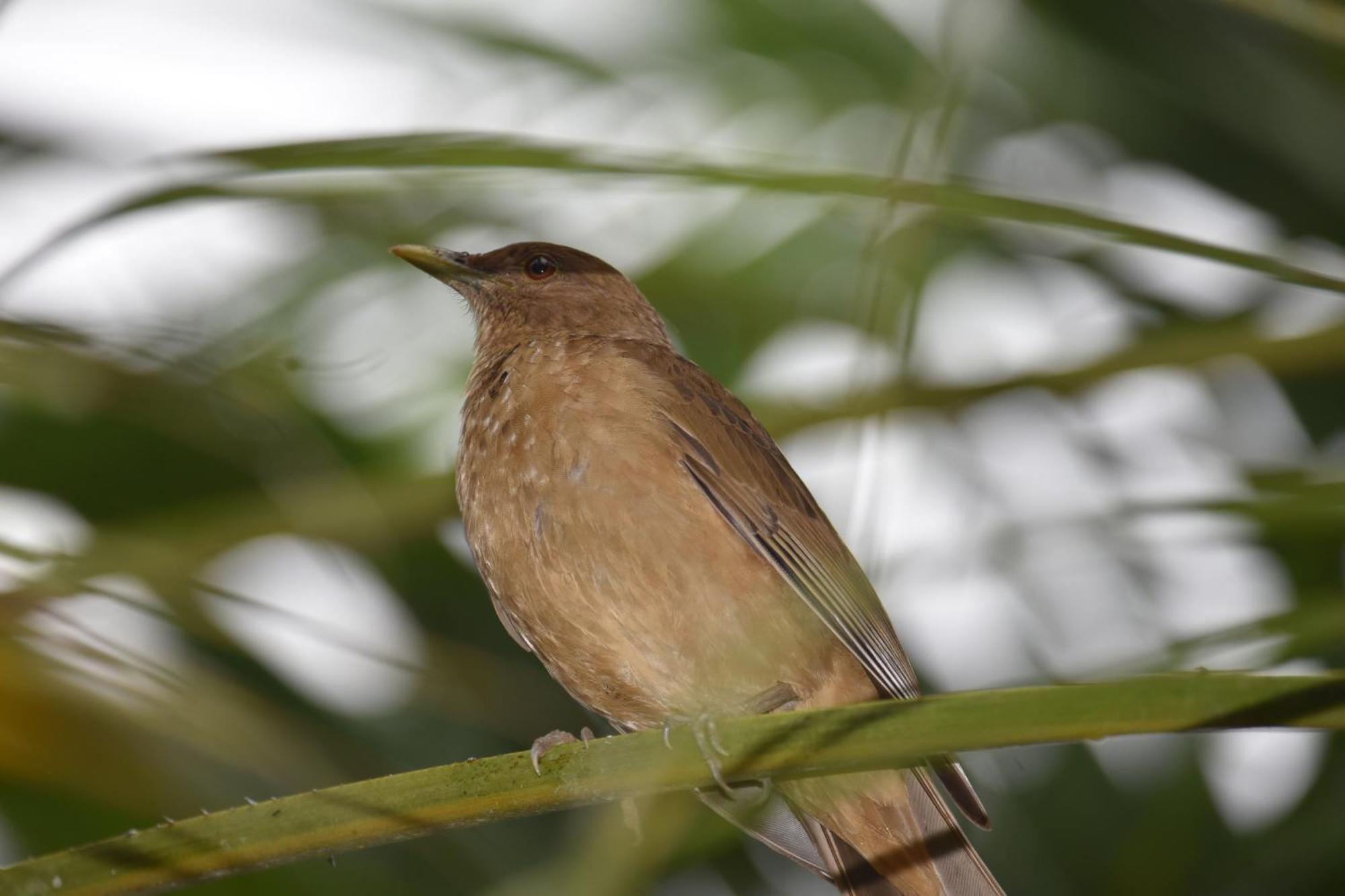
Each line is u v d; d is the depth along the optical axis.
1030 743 4.45
